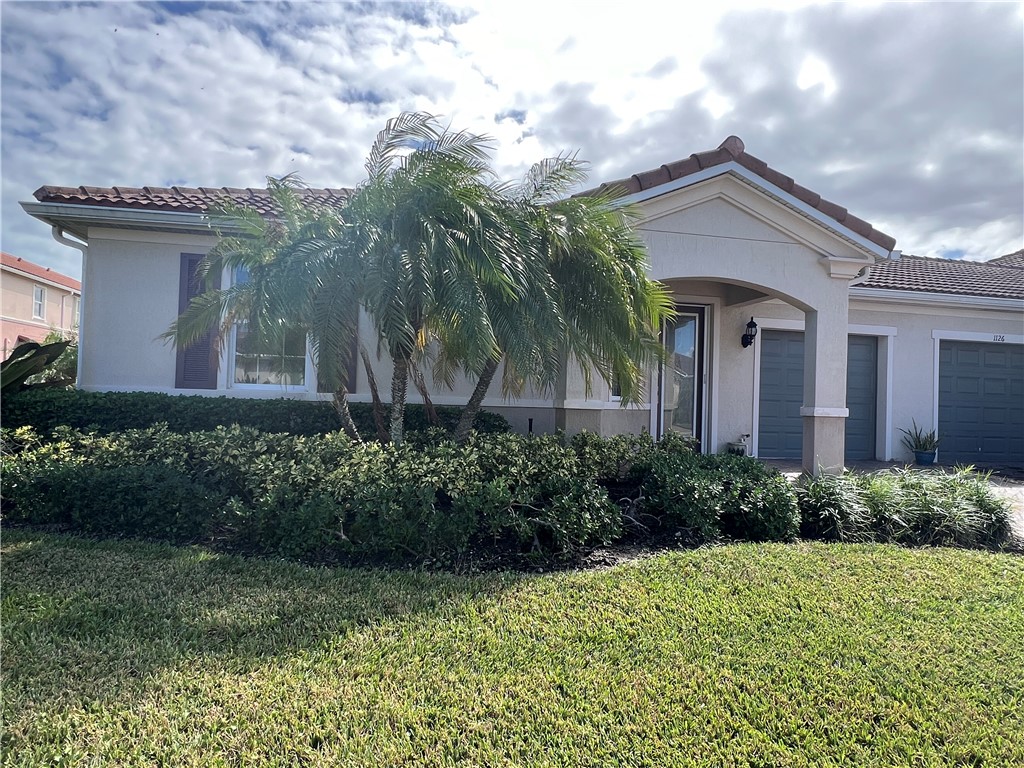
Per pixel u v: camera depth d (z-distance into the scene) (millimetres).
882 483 7309
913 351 13242
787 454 12500
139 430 7555
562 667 3488
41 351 9672
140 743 2785
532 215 7031
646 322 7715
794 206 8719
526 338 6543
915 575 5234
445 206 6352
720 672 3463
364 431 9492
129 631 3883
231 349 10266
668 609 4328
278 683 3277
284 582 4758
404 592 4590
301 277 6004
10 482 6254
